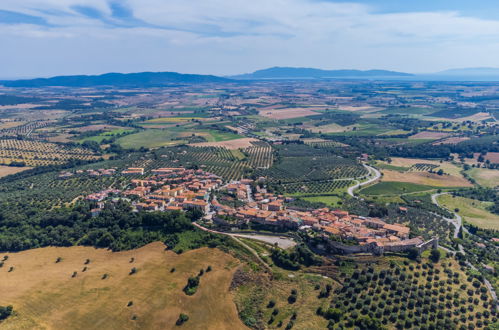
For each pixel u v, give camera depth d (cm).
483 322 15188
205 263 18938
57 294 17112
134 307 16138
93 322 15362
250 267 18825
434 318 15388
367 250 19975
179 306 16175
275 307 16350
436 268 18688
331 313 15538
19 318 15575
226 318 15638
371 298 16488
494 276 18600
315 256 19862
